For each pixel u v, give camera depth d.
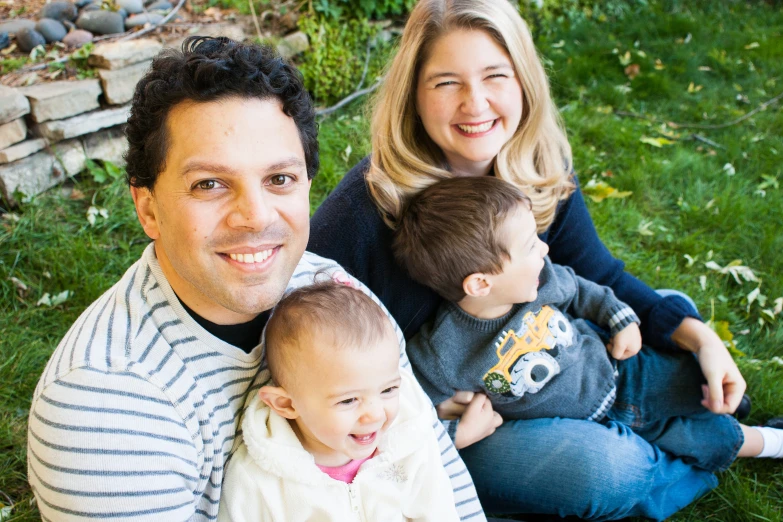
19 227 2.79
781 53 5.33
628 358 2.03
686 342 2.02
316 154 1.19
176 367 1.12
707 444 1.96
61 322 2.54
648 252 3.16
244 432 1.27
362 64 4.20
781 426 2.23
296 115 1.11
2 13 3.64
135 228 2.98
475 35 1.73
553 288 1.92
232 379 1.23
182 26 3.69
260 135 1.04
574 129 4.09
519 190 1.81
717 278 3.03
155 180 1.06
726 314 2.79
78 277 2.70
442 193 1.77
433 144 1.98
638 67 4.89
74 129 3.04
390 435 1.42
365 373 1.32
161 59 1.04
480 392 1.87
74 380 1.02
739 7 6.35
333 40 4.05
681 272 3.09
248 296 1.11
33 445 1.04
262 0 4.01
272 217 1.07
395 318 1.93
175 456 1.11
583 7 5.87
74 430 1.01
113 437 1.02
